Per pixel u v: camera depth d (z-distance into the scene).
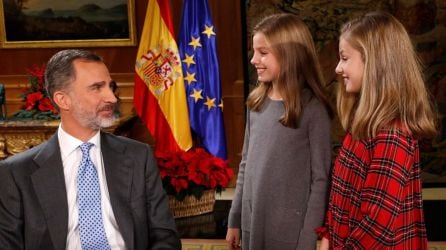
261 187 2.07
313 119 2.00
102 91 1.85
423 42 4.72
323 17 4.75
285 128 2.03
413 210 1.60
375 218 1.52
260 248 2.11
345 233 1.66
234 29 4.85
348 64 1.65
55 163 1.86
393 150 1.53
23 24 4.96
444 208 4.31
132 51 4.97
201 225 3.91
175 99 4.41
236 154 5.02
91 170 1.89
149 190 1.94
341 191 1.67
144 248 1.90
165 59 4.41
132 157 1.94
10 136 4.38
